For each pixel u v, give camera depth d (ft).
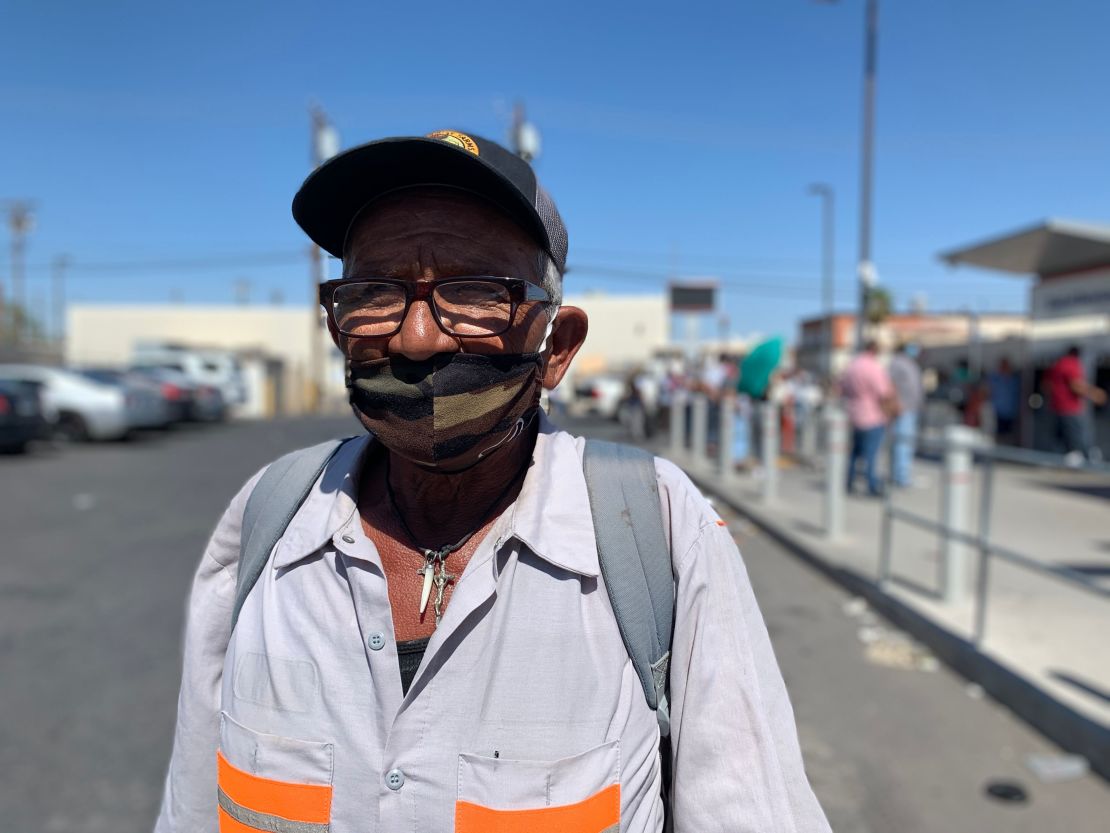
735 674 3.48
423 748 3.28
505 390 3.50
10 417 44.01
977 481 32.14
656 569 3.54
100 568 21.16
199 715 4.15
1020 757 11.12
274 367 107.14
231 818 3.54
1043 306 41.57
